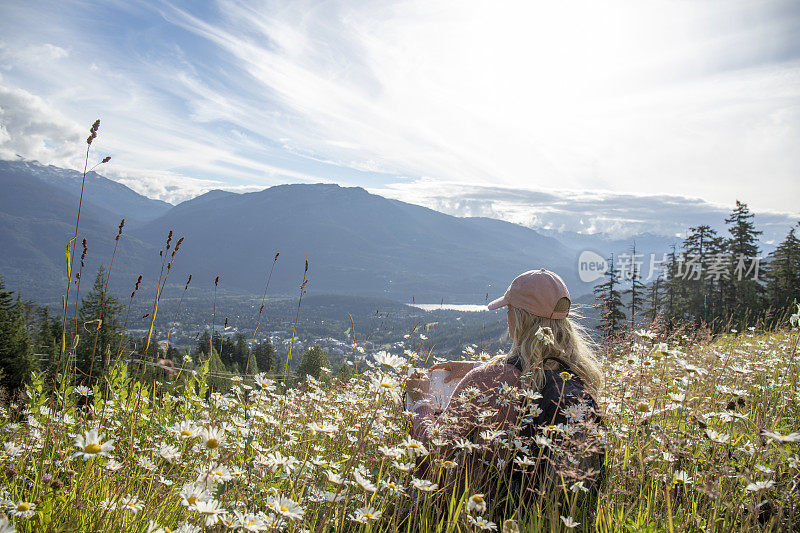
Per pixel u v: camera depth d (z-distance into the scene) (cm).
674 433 229
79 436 163
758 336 696
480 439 240
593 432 206
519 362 272
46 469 237
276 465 236
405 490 222
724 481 206
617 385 271
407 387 288
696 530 194
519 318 281
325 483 241
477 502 176
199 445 228
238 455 260
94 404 284
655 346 294
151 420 336
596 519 196
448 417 233
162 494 207
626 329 351
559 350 265
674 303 3591
